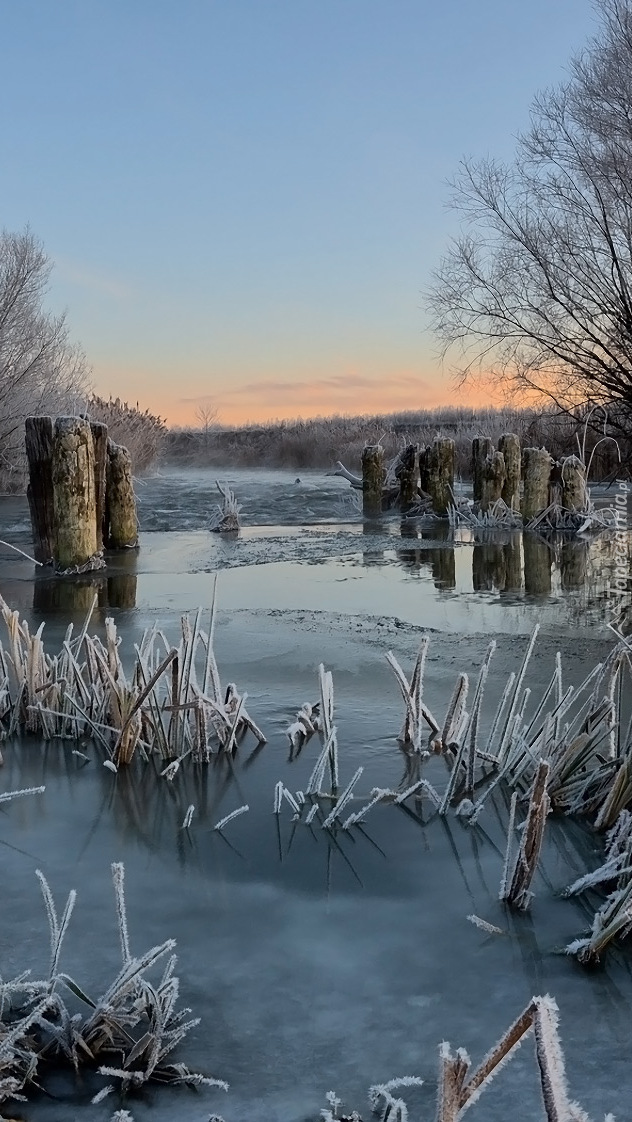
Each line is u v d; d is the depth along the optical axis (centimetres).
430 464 1928
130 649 712
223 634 760
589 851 384
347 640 734
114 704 506
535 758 443
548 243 2177
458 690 496
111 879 365
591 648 699
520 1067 253
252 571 1154
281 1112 238
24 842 401
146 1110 241
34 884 362
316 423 5081
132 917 334
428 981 294
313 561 1252
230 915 335
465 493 2305
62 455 1112
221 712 497
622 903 308
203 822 417
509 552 1338
